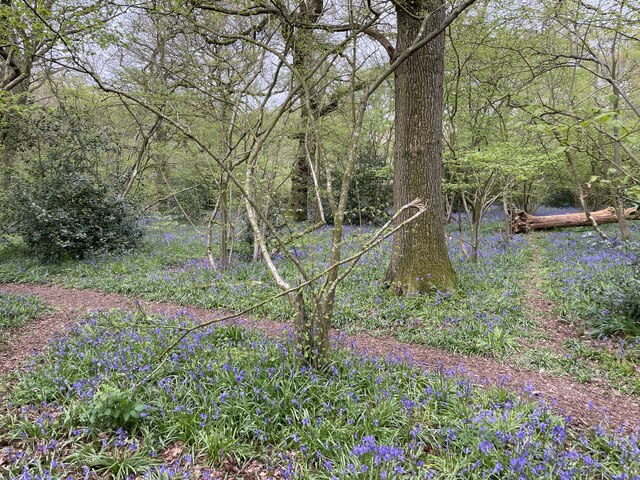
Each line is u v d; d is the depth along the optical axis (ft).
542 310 23.15
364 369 14.78
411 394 13.53
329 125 39.83
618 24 22.21
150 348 16.33
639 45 31.60
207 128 33.24
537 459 10.55
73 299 27.40
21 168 42.60
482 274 28.66
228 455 10.89
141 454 10.82
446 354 18.43
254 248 35.81
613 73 31.07
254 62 26.12
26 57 28.63
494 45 30.99
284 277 29.55
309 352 14.30
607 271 26.89
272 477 10.32
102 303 26.43
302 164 46.65
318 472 10.28
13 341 19.56
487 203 33.22
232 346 17.24
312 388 13.24
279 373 13.78
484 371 16.74
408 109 23.91
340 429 11.45
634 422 13.05
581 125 11.06
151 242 47.26
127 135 51.72
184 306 25.45
